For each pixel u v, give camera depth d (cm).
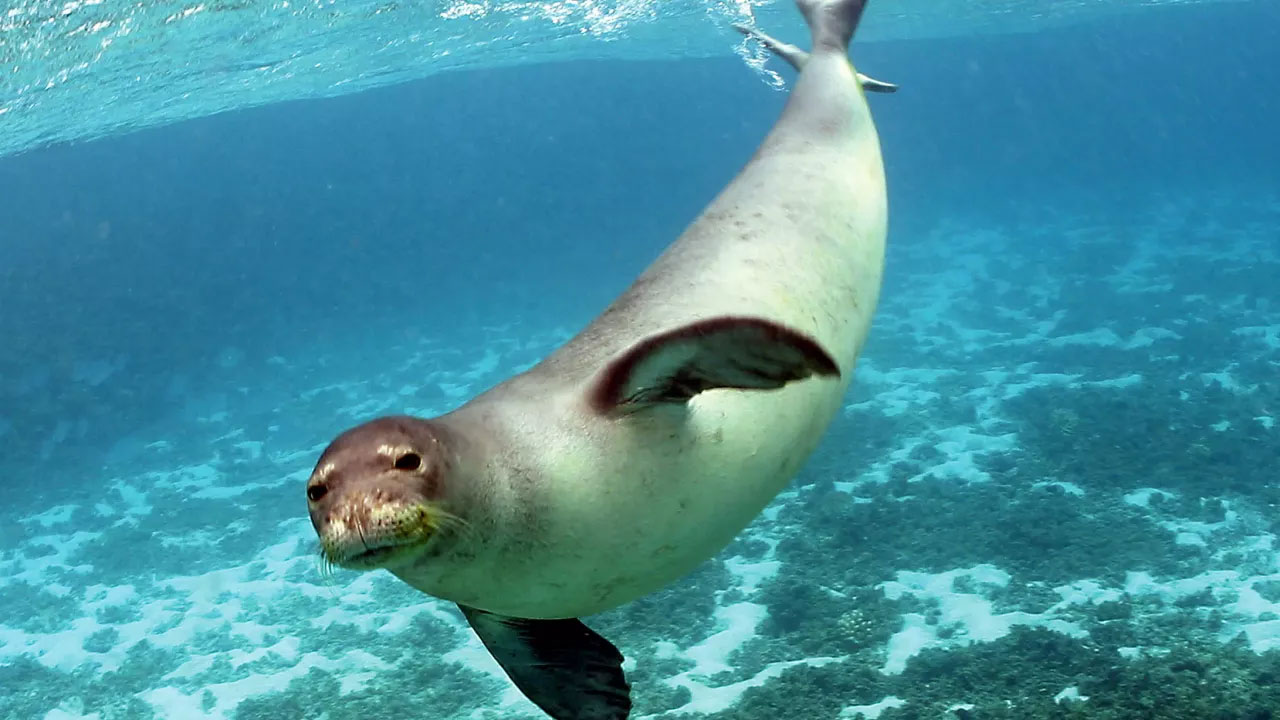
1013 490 1339
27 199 6538
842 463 1488
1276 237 3173
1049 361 1920
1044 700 902
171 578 1500
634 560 285
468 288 3825
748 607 1134
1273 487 1321
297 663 1192
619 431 275
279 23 1688
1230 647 960
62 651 1331
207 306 4378
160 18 1471
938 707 911
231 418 2309
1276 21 5816
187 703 1147
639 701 972
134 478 1988
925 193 6419
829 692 952
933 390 1798
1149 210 4128
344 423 2152
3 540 1747
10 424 2369
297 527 1619
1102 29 4934
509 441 271
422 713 1040
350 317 3450
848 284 354
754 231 338
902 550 1218
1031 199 5209
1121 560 1164
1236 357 1867
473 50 2717
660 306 306
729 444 290
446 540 253
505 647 338
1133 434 1486
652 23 2455
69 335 3506
